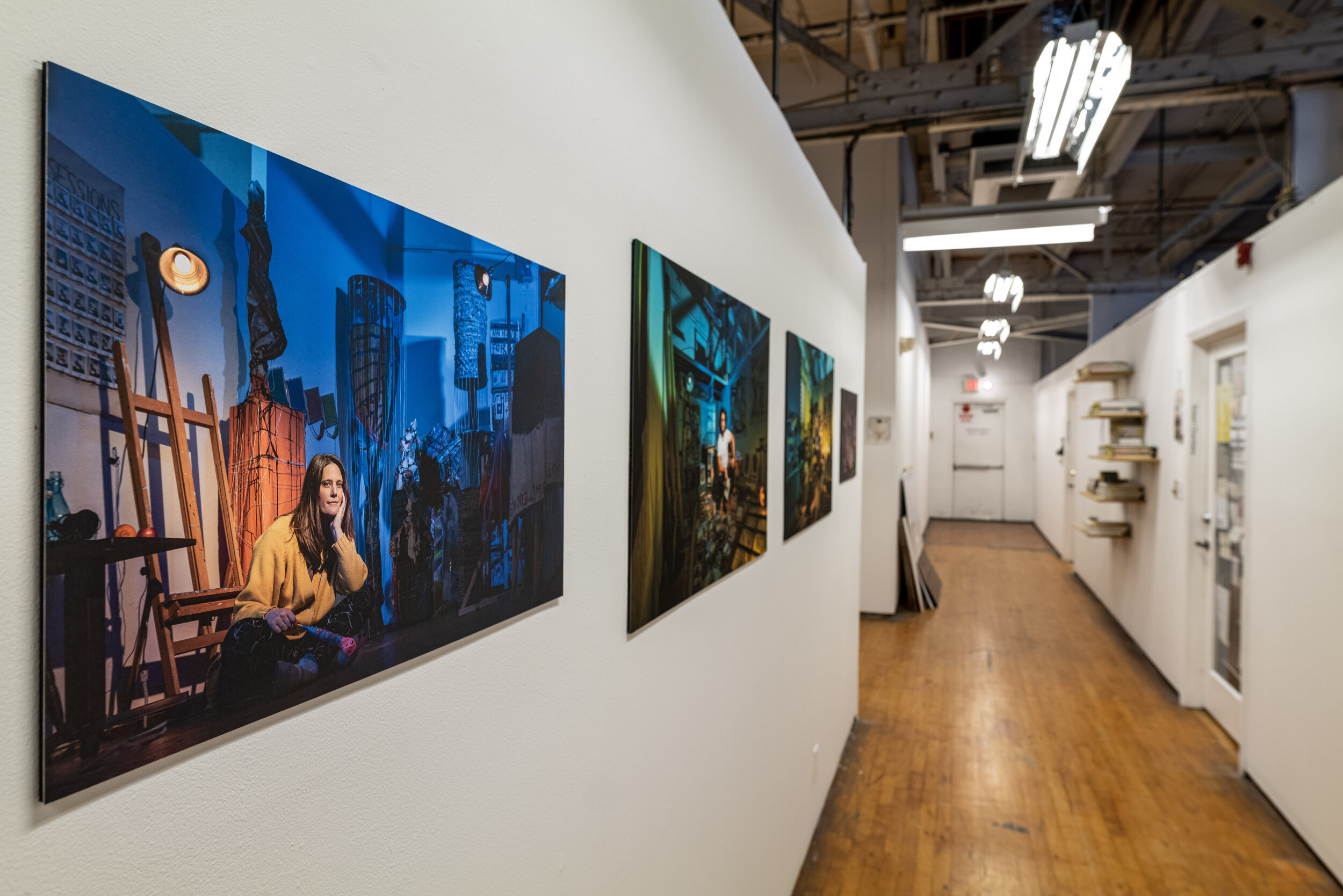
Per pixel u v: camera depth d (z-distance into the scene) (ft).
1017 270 35.68
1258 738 10.25
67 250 1.38
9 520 1.33
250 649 1.74
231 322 1.68
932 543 34.45
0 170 1.30
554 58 3.03
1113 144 17.99
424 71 2.30
